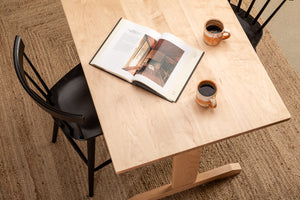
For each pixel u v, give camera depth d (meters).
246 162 1.91
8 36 2.29
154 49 1.33
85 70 1.32
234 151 1.94
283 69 2.18
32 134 2.00
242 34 1.39
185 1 1.48
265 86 1.27
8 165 1.92
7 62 2.20
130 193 1.85
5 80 2.14
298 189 1.84
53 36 2.29
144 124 1.21
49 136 1.99
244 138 1.97
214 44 1.35
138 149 1.16
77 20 1.44
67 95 1.61
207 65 1.32
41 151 1.96
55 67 2.20
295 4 2.42
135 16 1.44
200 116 1.22
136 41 1.38
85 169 1.91
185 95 1.26
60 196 1.85
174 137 1.18
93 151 1.54
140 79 1.25
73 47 2.26
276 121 1.21
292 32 2.32
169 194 1.82
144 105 1.25
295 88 2.11
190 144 1.17
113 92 1.28
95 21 1.43
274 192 1.83
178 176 1.64
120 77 1.30
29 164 1.92
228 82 1.28
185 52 1.34
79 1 1.48
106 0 1.48
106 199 1.84
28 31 2.31
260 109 1.23
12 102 2.08
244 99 1.25
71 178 1.89
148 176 1.88
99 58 1.34
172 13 1.45
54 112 1.22
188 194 1.84
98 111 1.24
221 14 1.44
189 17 1.44
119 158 1.15
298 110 2.04
